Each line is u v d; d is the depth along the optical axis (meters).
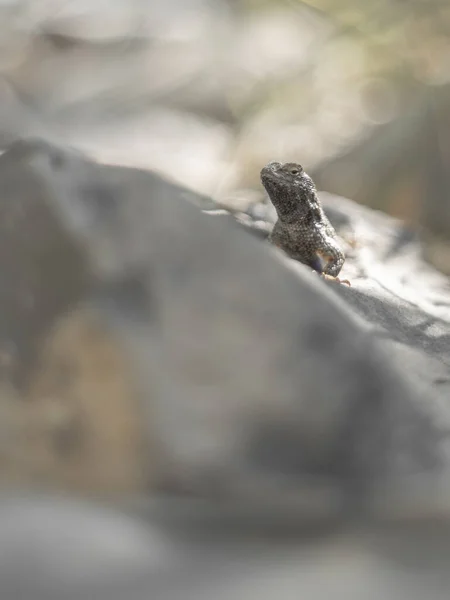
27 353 0.24
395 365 0.28
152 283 0.24
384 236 0.65
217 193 1.26
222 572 0.18
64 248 0.25
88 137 1.68
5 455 0.23
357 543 0.20
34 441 0.23
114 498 0.22
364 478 0.23
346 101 1.38
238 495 0.22
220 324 0.24
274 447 0.23
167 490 0.22
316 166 1.24
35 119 1.77
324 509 0.22
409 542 0.20
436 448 0.25
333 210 0.68
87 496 0.22
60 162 0.27
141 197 0.26
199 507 0.21
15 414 0.23
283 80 1.59
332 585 0.18
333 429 0.23
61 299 0.24
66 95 2.01
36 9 2.62
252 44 2.07
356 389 0.24
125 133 1.74
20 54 2.38
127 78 2.09
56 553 0.19
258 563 0.19
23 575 0.18
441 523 0.21
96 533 0.20
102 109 1.92
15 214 0.26
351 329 0.25
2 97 1.89
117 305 0.24
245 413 0.23
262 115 1.49
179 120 1.82
